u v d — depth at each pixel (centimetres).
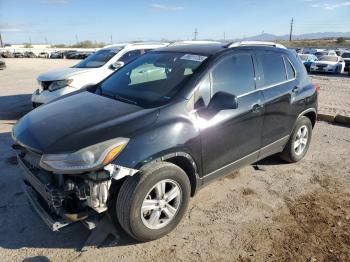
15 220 357
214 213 378
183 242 328
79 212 291
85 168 273
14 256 304
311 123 538
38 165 292
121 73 439
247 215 375
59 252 310
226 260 305
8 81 1574
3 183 438
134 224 301
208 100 359
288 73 480
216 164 370
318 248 322
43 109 372
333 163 526
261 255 312
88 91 426
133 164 290
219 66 376
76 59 4878
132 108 335
